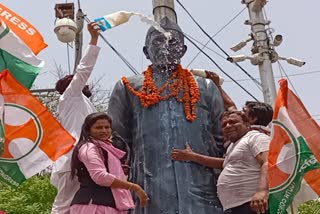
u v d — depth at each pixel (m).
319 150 5.88
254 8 13.81
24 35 6.80
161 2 8.73
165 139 6.54
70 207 5.80
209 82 7.05
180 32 7.09
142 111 6.71
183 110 6.71
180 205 6.25
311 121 6.00
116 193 5.62
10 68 6.65
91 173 5.56
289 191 5.73
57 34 11.09
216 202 6.42
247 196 5.82
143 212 6.34
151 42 6.97
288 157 5.82
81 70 6.48
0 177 6.11
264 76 13.46
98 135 5.83
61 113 6.64
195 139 6.60
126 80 6.93
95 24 6.48
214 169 6.58
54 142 6.20
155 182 6.39
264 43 13.63
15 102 6.25
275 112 5.98
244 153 5.95
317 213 13.37
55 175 6.45
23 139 6.18
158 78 6.88
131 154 6.75
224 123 6.25
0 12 6.85
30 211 11.26
